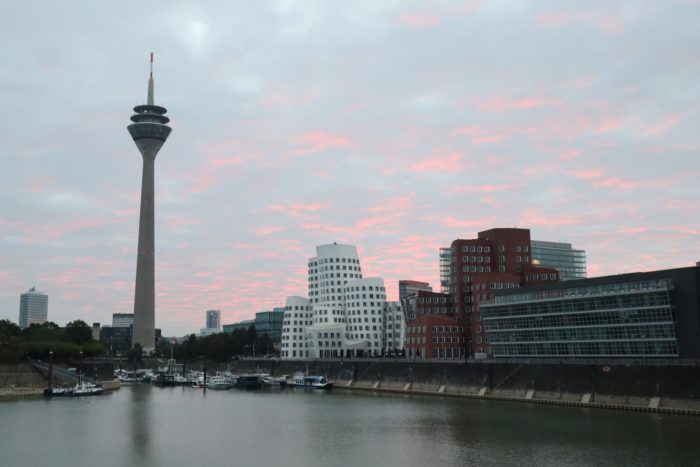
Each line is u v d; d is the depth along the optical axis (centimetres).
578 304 18712
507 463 10581
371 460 11119
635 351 17188
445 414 16225
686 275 15938
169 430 14525
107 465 10975
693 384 14350
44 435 13838
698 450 10950
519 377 18900
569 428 13338
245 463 11050
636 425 13338
